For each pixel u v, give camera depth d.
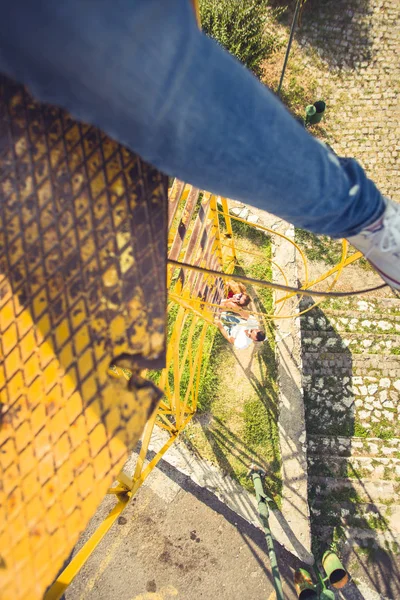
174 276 9.03
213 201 5.58
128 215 1.77
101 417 1.82
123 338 1.80
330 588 8.38
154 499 8.48
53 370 1.82
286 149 1.36
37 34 0.98
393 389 9.55
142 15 0.98
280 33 11.90
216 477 8.55
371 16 12.11
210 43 1.17
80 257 1.78
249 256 9.91
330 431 9.37
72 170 1.76
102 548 8.23
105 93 1.09
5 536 1.79
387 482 8.98
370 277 10.28
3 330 1.82
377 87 11.68
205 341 9.17
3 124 1.74
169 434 8.78
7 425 1.82
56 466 1.80
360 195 1.64
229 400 8.96
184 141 1.22
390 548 8.63
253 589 8.15
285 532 8.34
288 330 9.32
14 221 1.78
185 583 8.14
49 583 1.77
